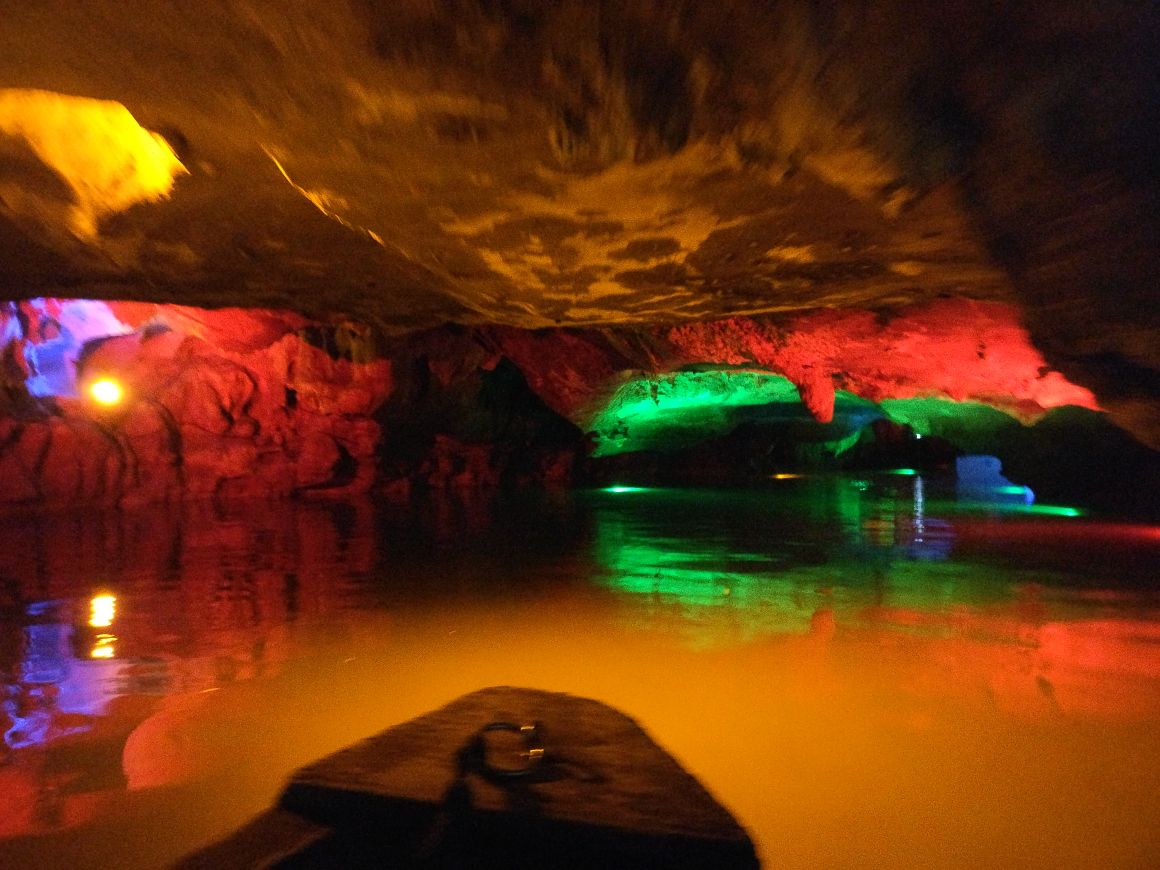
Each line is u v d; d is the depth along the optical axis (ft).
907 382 30.40
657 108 10.05
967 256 15.76
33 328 37.91
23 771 9.07
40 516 35.53
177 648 14.11
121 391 40.70
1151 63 8.95
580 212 13.93
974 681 12.11
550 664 13.16
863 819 8.04
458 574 21.25
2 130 12.66
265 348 42.63
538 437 57.00
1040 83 9.32
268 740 10.03
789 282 19.03
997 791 8.62
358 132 11.07
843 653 13.56
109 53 9.62
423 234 15.42
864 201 12.75
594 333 37.83
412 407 50.21
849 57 9.01
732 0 8.18
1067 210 12.51
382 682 12.30
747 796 8.53
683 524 32.42
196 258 19.58
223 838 7.59
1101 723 10.46
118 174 14.23
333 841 7.46
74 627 15.58
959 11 8.27
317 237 18.04
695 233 15.11
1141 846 7.53
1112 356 20.86
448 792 8.01
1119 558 22.67
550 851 7.32
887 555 23.73
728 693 11.70
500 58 9.19
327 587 19.57
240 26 9.02
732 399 47.60
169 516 35.88
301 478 46.09
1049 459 37.60
